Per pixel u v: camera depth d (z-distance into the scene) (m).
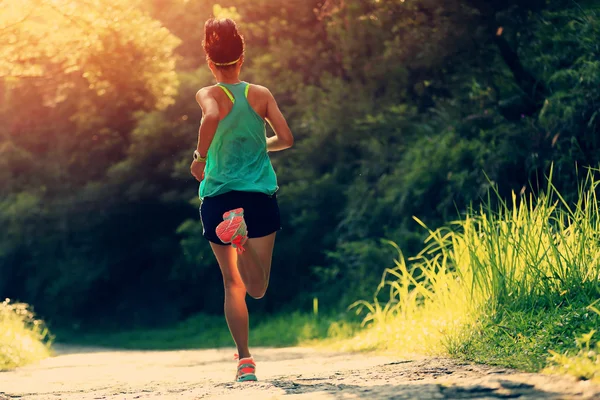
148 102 13.80
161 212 24.23
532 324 4.61
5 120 25.20
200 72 21.33
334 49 19.06
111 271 25.84
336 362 5.93
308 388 3.48
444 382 3.26
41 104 24.19
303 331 14.40
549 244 5.29
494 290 5.39
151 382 4.79
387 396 3.00
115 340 21.16
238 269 4.25
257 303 21.11
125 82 12.88
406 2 12.56
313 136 19.00
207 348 15.39
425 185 13.48
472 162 12.15
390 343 7.00
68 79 14.34
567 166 9.43
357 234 16.98
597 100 9.22
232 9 16.66
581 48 9.69
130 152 22.48
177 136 21.81
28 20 10.84
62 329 26.00
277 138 4.46
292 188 19.11
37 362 9.53
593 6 9.73
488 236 5.64
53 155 25.05
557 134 8.79
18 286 27.52
